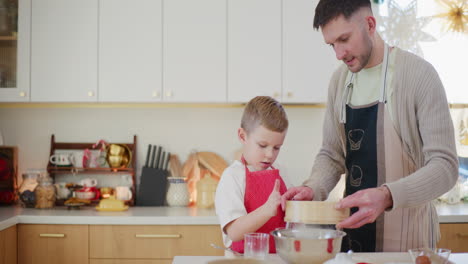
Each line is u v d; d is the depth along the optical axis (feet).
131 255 8.27
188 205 9.81
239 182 5.15
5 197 9.79
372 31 4.75
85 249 8.27
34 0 9.20
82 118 10.21
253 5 9.22
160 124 10.22
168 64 9.19
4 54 9.21
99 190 9.95
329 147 5.71
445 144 4.55
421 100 4.71
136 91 9.17
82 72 9.18
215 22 9.20
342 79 5.44
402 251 4.89
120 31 9.18
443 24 10.05
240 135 5.43
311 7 9.25
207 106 10.24
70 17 9.18
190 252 8.29
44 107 10.19
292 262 3.58
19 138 10.21
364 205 3.93
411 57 4.91
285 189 5.33
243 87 9.20
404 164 4.94
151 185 9.96
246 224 4.52
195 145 10.23
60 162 9.89
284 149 10.27
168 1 9.19
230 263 3.46
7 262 7.89
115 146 9.92
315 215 3.88
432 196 4.28
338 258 3.69
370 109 5.08
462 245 8.31
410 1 9.95
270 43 9.21
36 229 8.30
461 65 10.09
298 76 9.23
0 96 9.18
